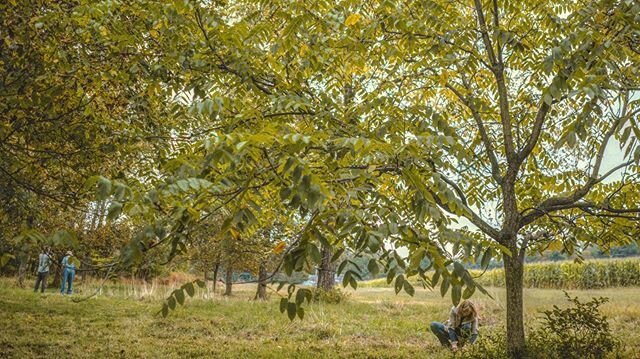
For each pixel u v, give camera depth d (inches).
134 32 219.0
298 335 411.2
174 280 1026.1
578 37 179.5
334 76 228.1
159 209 122.1
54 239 108.5
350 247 119.7
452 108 304.5
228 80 222.2
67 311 480.4
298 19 183.3
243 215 112.6
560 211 305.1
